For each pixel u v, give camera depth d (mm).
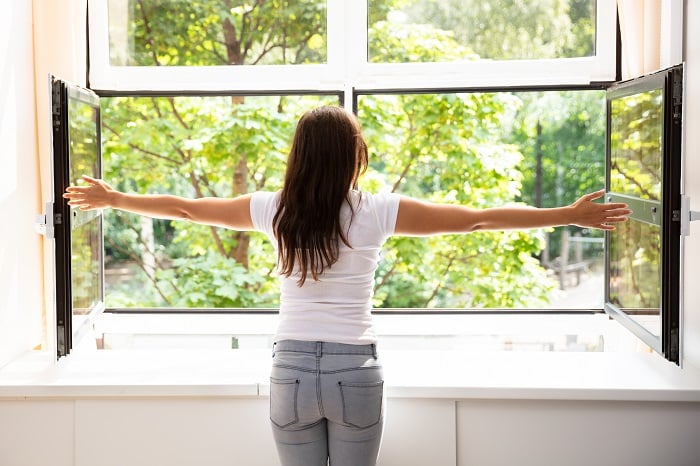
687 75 2674
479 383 2338
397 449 2357
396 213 2025
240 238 5258
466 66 3029
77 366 2508
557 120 5449
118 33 3123
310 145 1982
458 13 3156
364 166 2068
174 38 3211
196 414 2350
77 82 2871
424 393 2305
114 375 2404
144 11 3164
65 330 2363
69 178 2344
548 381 2367
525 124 5441
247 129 5008
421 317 3105
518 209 2064
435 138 5195
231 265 5246
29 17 2771
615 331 3031
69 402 2352
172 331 3129
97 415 2354
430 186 5227
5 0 2561
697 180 2604
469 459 2361
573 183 5500
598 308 3098
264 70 3062
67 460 2365
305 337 1971
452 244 5258
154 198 2150
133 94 3078
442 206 2051
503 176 5227
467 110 5207
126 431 2357
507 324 3090
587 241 5812
